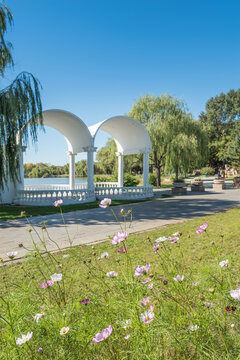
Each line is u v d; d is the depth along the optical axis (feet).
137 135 67.87
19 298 6.30
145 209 42.01
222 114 240.94
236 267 13.42
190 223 28.68
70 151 69.62
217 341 6.16
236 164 153.99
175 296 6.83
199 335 5.60
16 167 45.21
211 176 186.60
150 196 63.52
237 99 235.61
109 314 5.91
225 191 73.61
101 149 180.96
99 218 34.17
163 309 6.18
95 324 5.69
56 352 5.13
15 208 45.96
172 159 87.86
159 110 92.79
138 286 6.13
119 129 69.00
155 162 98.02
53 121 60.18
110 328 4.35
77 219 33.55
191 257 15.90
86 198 55.77
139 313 5.47
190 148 86.48
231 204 45.24
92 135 59.41
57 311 5.95
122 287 6.33
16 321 5.38
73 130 62.23
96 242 21.35
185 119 90.43
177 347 5.40
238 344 5.48
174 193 70.44
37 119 45.91
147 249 18.35
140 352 5.06
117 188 60.75
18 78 44.01
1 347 5.08
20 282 12.29
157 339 5.43
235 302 6.04
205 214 35.45
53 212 39.73
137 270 6.07
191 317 5.78
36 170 234.58
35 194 51.42
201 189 74.49
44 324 5.33
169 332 5.33
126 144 72.95
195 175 199.11
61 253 17.43
